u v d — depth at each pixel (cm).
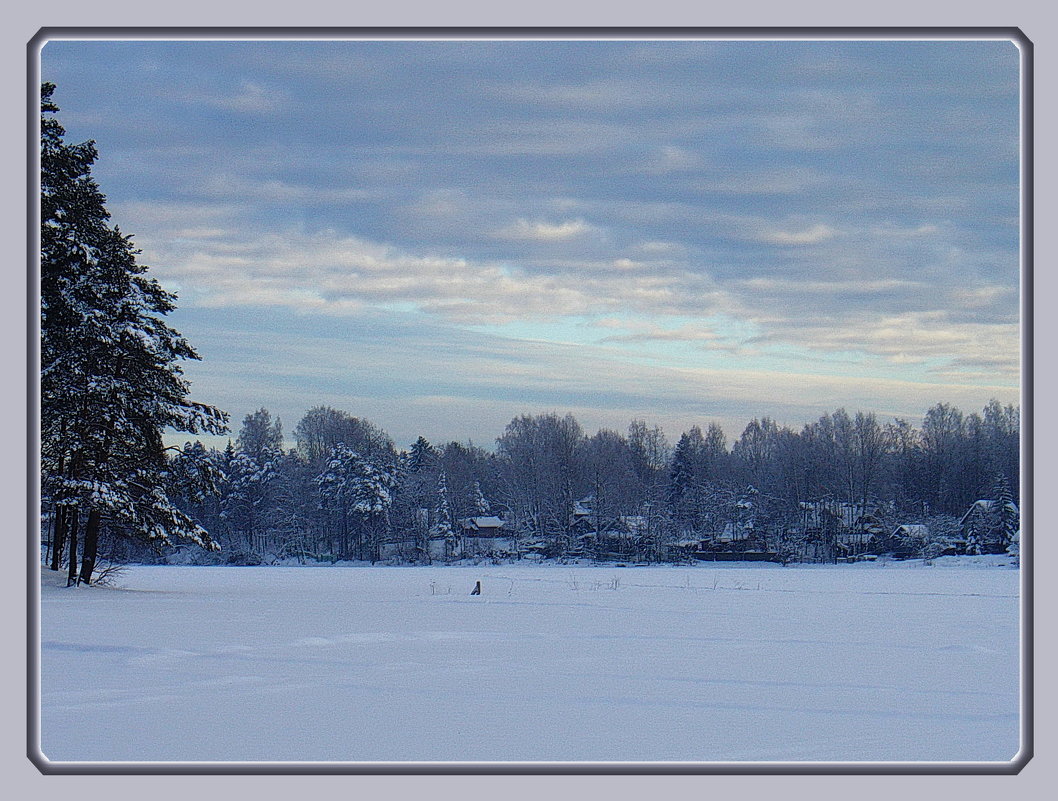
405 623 2912
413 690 1723
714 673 1938
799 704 1622
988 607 3731
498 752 1322
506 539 10794
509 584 5619
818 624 2970
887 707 1602
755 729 1447
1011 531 8881
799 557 9525
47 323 3622
